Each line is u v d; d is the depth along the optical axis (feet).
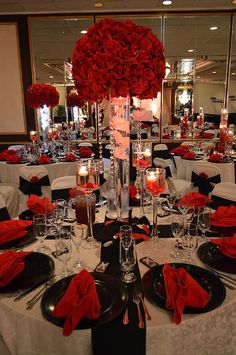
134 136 19.60
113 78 4.44
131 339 3.11
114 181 5.53
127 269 4.11
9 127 19.57
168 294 3.34
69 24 18.57
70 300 3.14
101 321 3.11
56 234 4.81
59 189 8.30
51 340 3.33
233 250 4.33
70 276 3.88
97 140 19.69
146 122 19.72
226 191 7.45
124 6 17.28
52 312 3.29
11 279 3.84
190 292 3.31
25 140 19.71
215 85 19.95
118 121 4.83
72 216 6.16
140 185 6.74
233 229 5.39
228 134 14.75
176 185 12.46
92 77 4.47
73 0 16.10
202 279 3.83
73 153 15.20
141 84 4.49
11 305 3.53
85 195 5.42
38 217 4.85
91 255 4.68
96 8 17.57
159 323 3.17
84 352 3.25
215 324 3.40
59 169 12.97
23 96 19.17
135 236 5.10
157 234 5.23
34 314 3.38
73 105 19.01
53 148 15.25
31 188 11.01
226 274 4.07
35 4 16.61
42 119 19.49
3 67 18.83
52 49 18.86
